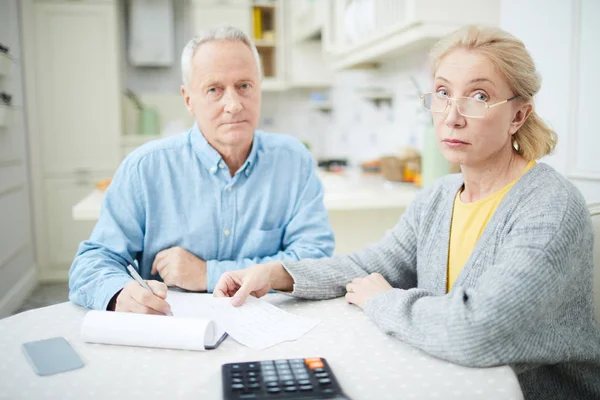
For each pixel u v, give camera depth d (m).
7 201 3.14
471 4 1.96
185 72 1.24
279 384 0.64
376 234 2.43
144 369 0.72
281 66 4.15
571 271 0.83
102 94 3.83
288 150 1.37
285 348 0.80
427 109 1.03
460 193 1.09
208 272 1.18
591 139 1.51
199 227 1.29
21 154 3.54
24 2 3.64
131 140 3.92
